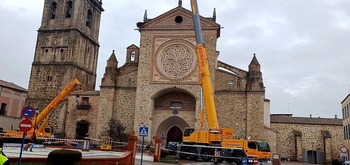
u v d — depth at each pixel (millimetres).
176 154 38000
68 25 59656
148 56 47594
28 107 15625
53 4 62062
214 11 50406
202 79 32312
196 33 33844
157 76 46688
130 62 53125
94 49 66250
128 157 24219
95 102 50469
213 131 32312
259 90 44625
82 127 50219
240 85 45469
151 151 40812
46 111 40656
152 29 48250
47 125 48750
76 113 50719
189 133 38375
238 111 44625
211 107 31750
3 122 62469
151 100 46031
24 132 14844
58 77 56969
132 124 46938
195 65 45938
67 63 57219
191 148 36094
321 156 54969
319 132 56344
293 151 56000
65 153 18406
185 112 46438
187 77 45844
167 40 47531
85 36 62281
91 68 64562
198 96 44844
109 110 47812
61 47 58531
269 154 33375
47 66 57969
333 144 55438
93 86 64938
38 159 18328
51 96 56281
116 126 46406
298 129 56906
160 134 46469
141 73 47156
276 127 57562
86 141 35250
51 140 42188
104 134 46844
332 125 56281
